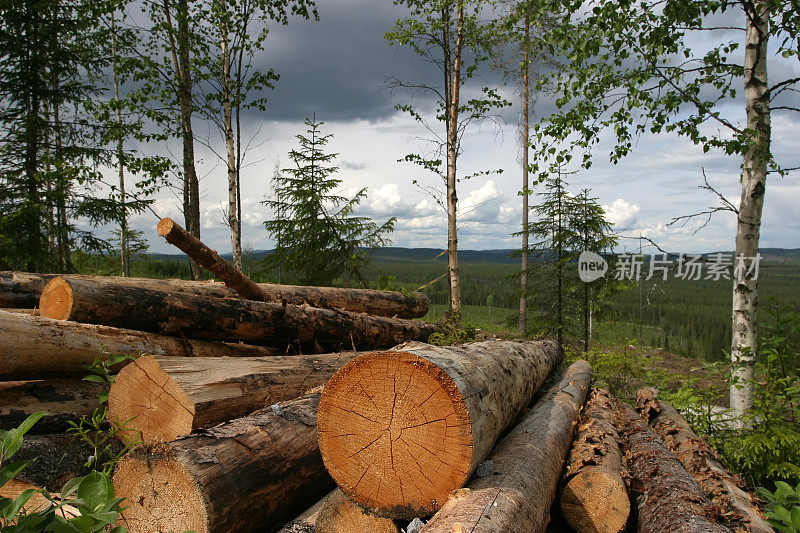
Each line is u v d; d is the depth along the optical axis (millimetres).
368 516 2680
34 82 11180
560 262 9422
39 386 3738
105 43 13125
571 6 6328
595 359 8547
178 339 4629
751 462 4672
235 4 10945
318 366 4641
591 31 6176
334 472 2627
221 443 2709
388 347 7277
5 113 11117
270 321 5367
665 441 4551
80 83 11969
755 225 6074
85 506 1348
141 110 11406
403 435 2523
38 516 1308
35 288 4996
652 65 6301
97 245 11828
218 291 6000
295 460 3023
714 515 2822
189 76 11977
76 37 12602
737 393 5938
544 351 6469
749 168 6105
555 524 3518
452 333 8125
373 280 11953
